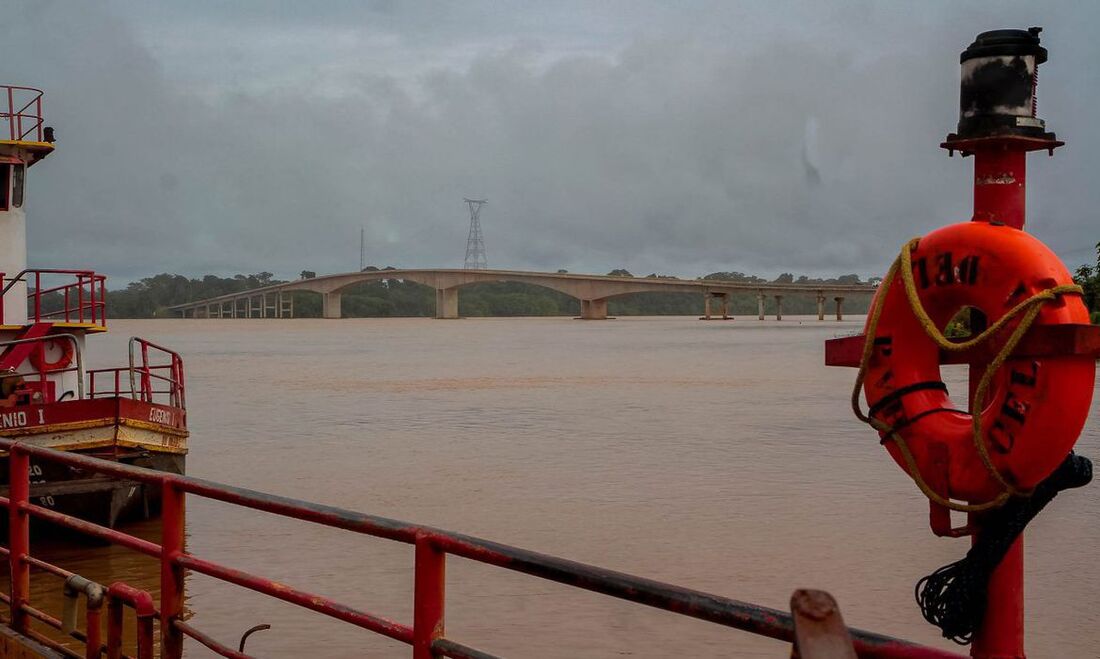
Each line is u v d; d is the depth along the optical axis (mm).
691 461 26094
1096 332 3771
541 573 4020
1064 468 4199
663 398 45938
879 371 4473
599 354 90375
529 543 17125
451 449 28859
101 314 18000
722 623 3439
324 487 22641
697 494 21312
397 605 13031
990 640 4336
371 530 4750
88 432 16062
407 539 4613
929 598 4430
